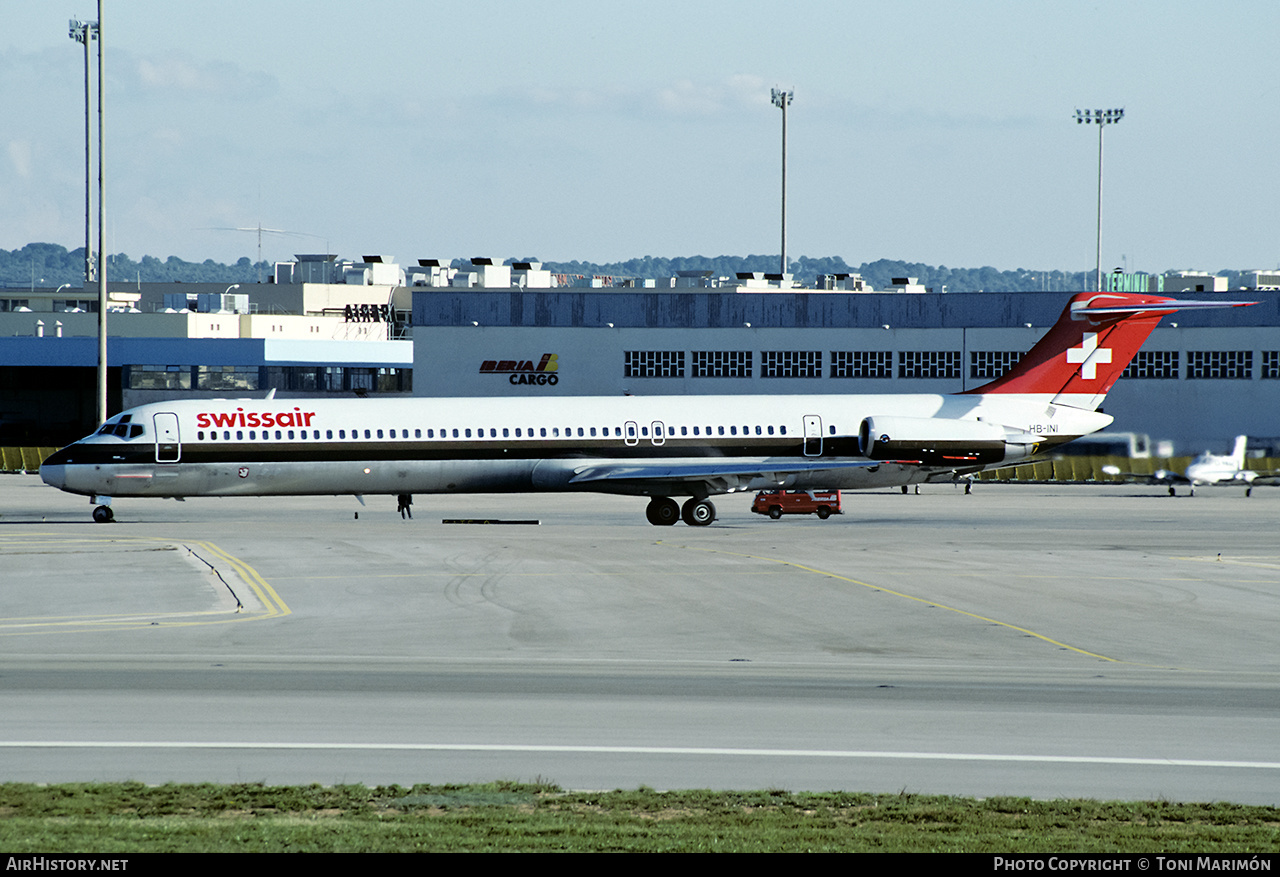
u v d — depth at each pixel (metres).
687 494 196.75
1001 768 64.69
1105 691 82.62
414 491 193.50
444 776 62.25
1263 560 152.00
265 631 102.50
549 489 195.38
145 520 196.00
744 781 61.94
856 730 71.94
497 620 107.94
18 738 68.56
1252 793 60.69
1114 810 56.75
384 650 95.19
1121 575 136.88
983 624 107.44
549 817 54.66
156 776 61.62
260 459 187.25
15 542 161.62
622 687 82.81
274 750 66.69
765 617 110.12
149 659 90.94
